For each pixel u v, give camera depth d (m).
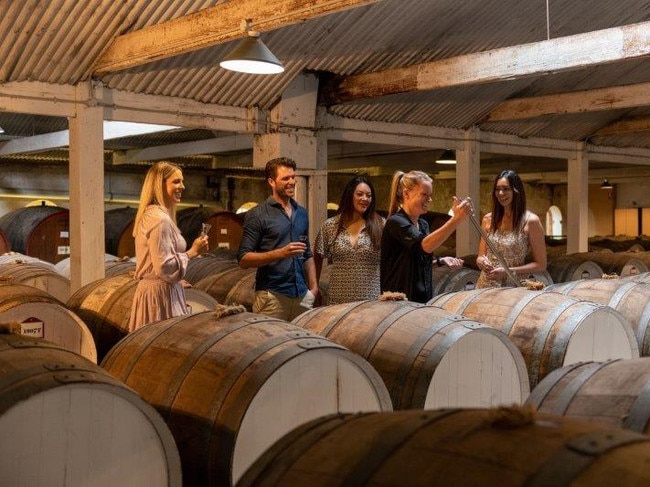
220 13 7.16
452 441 1.92
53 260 14.19
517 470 1.75
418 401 3.87
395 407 3.93
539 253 6.00
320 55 10.13
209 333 3.62
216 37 7.22
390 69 10.20
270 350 3.35
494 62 9.25
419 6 9.70
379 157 18.16
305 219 5.82
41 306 5.52
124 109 9.32
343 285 5.59
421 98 12.02
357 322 4.32
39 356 2.85
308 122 10.85
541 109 12.41
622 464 1.73
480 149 13.61
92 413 2.75
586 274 11.51
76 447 2.72
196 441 3.22
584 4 10.78
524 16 10.55
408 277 5.06
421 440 1.96
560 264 11.46
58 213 14.23
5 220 15.12
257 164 10.79
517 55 9.06
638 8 11.45
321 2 6.40
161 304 4.88
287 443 2.21
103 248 9.21
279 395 3.29
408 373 3.92
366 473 1.91
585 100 11.89
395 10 9.66
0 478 2.57
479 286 6.20
